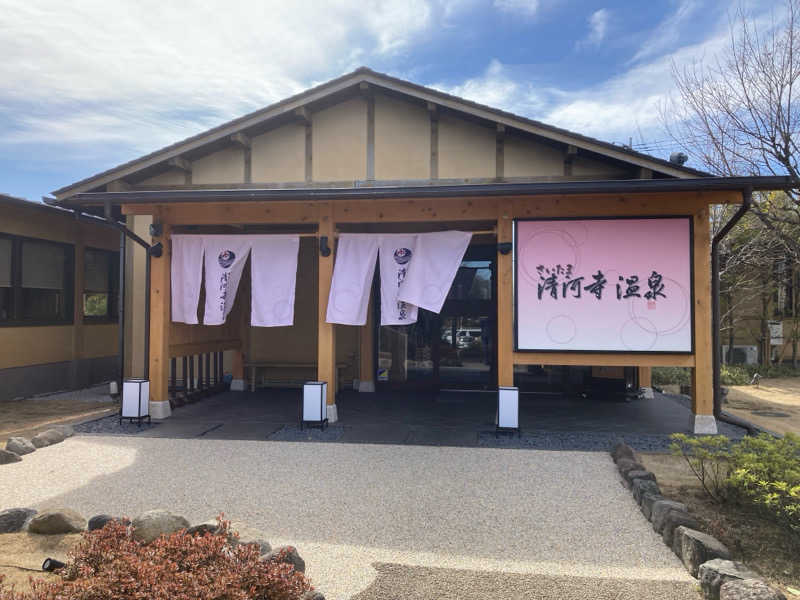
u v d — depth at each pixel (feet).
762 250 45.03
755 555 12.73
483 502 16.17
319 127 31.99
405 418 28.63
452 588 11.23
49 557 11.87
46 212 35.53
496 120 28.81
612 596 10.94
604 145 27.91
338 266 27.58
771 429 27.86
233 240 28.48
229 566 9.26
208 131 30.68
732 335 54.29
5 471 19.06
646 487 16.02
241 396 35.17
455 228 34.83
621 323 25.61
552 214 26.03
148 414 26.89
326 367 27.45
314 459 20.61
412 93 29.40
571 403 34.17
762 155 34.65
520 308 26.13
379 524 14.58
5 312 33.68
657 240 25.45
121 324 33.99
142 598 8.24
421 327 38.45
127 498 16.40
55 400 34.17
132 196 25.62
